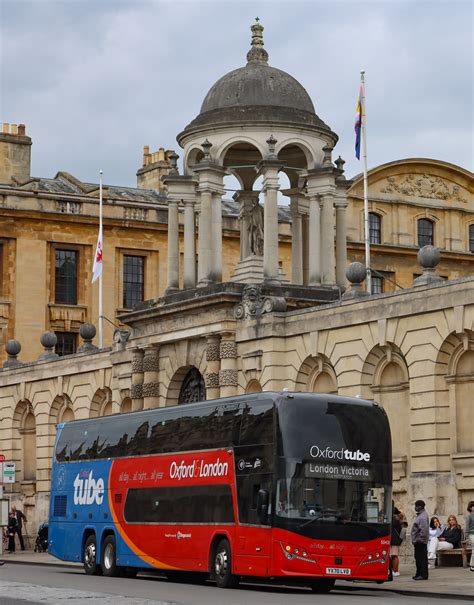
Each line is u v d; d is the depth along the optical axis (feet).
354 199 275.18
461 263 286.25
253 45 183.11
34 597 95.20
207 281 170.91
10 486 216.33
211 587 118.32
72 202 268.41
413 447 139.33
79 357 200.64
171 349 174.81
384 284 279.69
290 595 106.52
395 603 95.30
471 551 128.67
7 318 261.03
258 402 115.24
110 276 271.28
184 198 178.29
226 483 117.60
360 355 146.51
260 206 181.98
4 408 220.23
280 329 157.48
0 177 281.13
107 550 138.82
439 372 137.39
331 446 112.57
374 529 112.57
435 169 285.43
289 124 170.71
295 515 110.01
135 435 135.64
